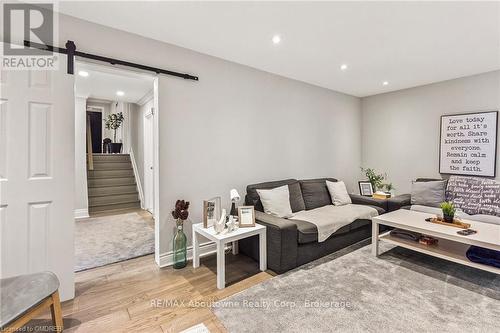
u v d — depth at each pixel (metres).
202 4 1.92
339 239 3.03
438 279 2.28
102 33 2.22
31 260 1.84
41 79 1.87
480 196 3.21
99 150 8.24
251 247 2.79
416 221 2.71
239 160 3.19
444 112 3.84
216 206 2.65
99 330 1.64
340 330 1.62
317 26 2.24
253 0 1.87
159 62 2.53
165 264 2.61
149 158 4.99
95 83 3.96
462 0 1.84
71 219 2.00
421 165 4.12
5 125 1.74
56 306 1.54
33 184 1.84
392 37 2.44
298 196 3.50
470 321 1.70
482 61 3.06
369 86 4.18
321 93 4.22
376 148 4.73
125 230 3.82
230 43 2.59
